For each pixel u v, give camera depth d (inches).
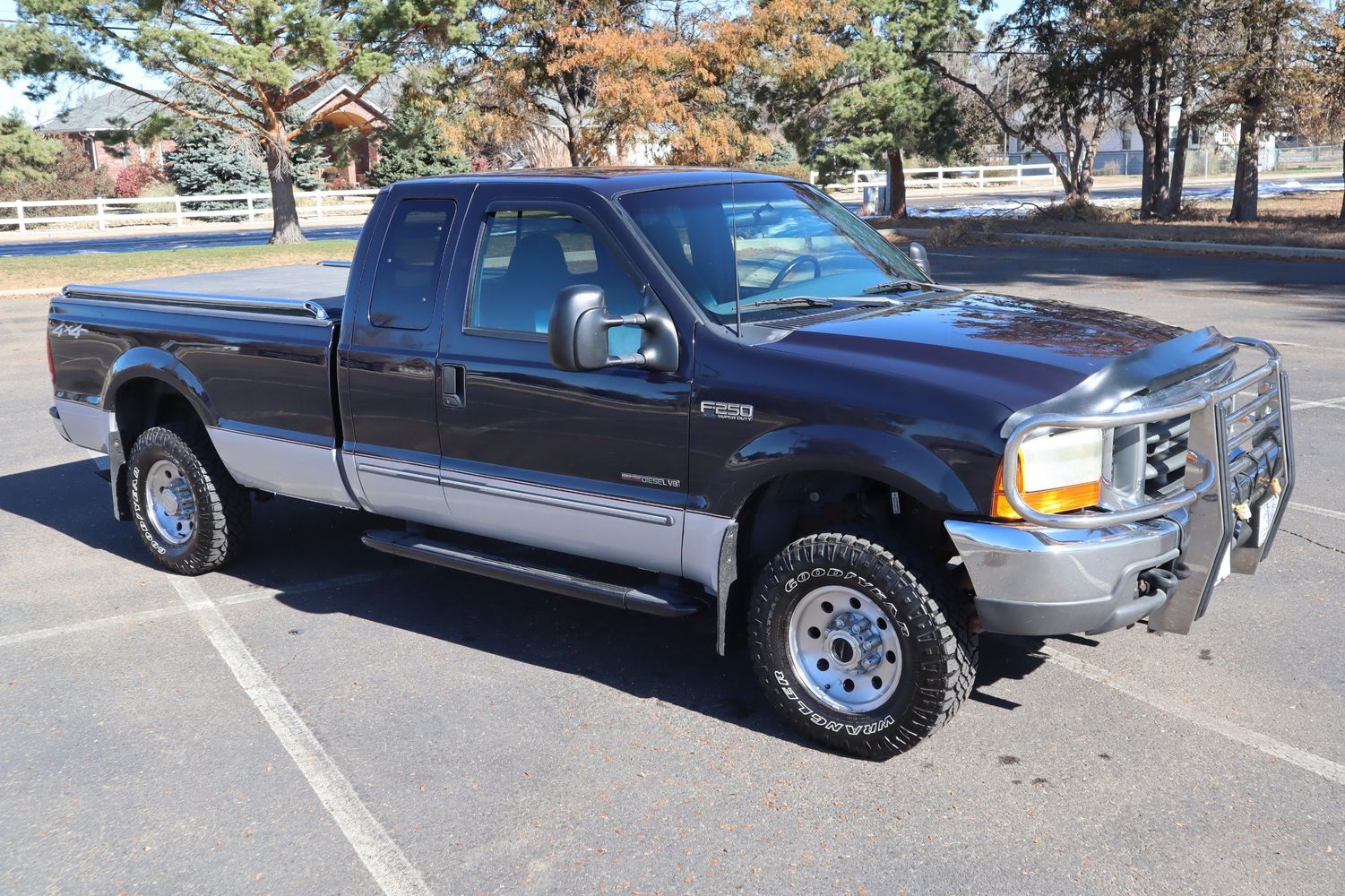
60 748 174.9
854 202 1738.4
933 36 1284.4
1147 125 1153.4
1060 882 134.1
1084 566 145.8
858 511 172.4
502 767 165.3
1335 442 319.9
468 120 1126.4
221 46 1071.6
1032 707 176.9
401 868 142.3
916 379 153.9
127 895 139.1
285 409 221.3
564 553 196.9
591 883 137.9
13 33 1079.0
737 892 134.9
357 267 208.4
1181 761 159.9
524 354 185.8
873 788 156.0
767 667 169.3
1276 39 954.1
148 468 250.7
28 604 235.3
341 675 197.8
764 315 175.9
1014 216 1293.1
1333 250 796.6
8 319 722.8
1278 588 221.0
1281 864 135.9
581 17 1074.1
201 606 232.1
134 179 1993.1
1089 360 156.2
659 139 1082.7
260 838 149.9
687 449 170.6
